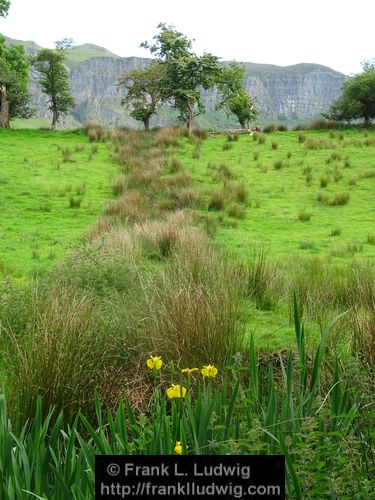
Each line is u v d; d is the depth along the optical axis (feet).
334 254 48.29
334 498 10.46
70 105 157.99
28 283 30.04
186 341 19.69
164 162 89.66
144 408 17.80
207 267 30.55
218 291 23.73
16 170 88.58
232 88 161.07
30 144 108.37
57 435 12.16
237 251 48.60
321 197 72.84
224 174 84.64
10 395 16.47
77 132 120.98
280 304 30.55
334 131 118.01
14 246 50.44
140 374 19.54
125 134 113.09
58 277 29.12
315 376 13.24
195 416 12.26
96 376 17.47
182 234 45.19
